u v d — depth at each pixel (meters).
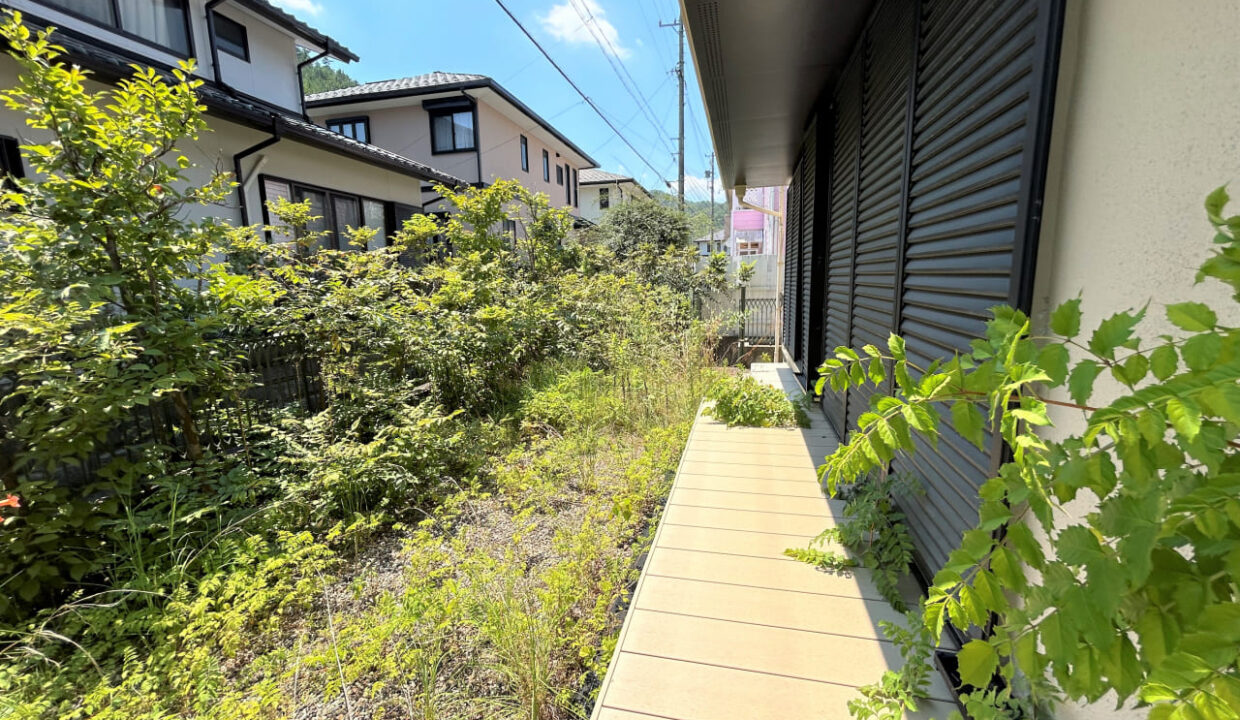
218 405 3.24
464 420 4.58
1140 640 0.54
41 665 1.95
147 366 2.61
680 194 16.80
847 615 1.74
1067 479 0.58
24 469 2.36
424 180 9.38
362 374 4.12
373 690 1.71
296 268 4.04
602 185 24.94
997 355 0.71
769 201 17.67
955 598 0.78
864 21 2.69
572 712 1.64
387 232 8.75
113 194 2.64
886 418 0.83
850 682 1.47
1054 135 1.07
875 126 2.55
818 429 3.74
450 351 4.51
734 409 4.02
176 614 2.09
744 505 2.55
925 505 1.79
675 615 1.77
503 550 2.67
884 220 2.36
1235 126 0.68
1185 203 0.77
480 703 1.74
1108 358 0.62
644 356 5.87
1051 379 0.64
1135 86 0.87
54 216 2.51
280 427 3.48
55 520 2.25
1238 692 0.42
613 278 7.85
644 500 3.02
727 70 3.32
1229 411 0.45
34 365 2.22
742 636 1.67
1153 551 0.54
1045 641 0.58
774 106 4.06
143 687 1.75
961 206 1.48
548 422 4.52
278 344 3.75
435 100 12.00
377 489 3.23
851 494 2.43
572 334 6.37
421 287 5.61
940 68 1.69
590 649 1.76
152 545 2.42
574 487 3.47
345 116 12.70
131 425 2.79
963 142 1.48
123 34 5.67
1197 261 0.75
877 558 1.95
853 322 2.96
